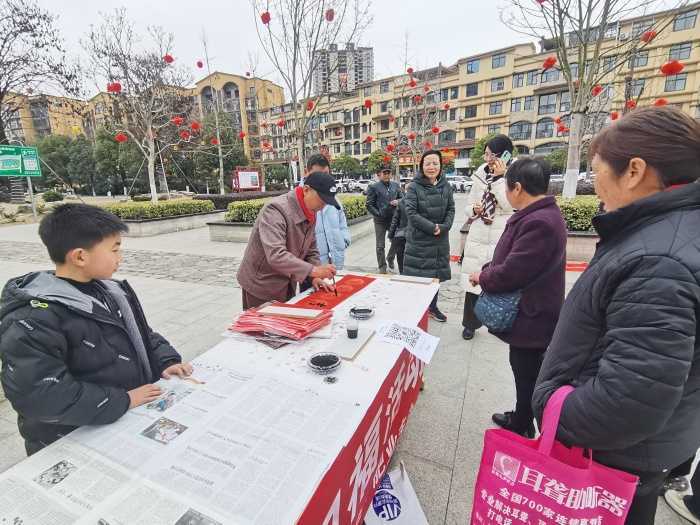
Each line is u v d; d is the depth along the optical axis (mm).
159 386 1230
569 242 5227
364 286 2430
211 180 26203
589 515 914
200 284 5219
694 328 731
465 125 35875
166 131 16422
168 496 800
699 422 893
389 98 37812
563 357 998
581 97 5332
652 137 828
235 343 1557
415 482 1802
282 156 39156
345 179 38094
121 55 11297
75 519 746
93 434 1007
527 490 972
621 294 806
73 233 1116
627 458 929
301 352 1464
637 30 6027
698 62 20141
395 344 1545
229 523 734
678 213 805
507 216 2906
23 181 20734
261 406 1117
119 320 1311
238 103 37719
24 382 988
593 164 994
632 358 759
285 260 2018
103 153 26703
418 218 3545
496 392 2564
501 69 32844
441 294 4648
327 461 894
